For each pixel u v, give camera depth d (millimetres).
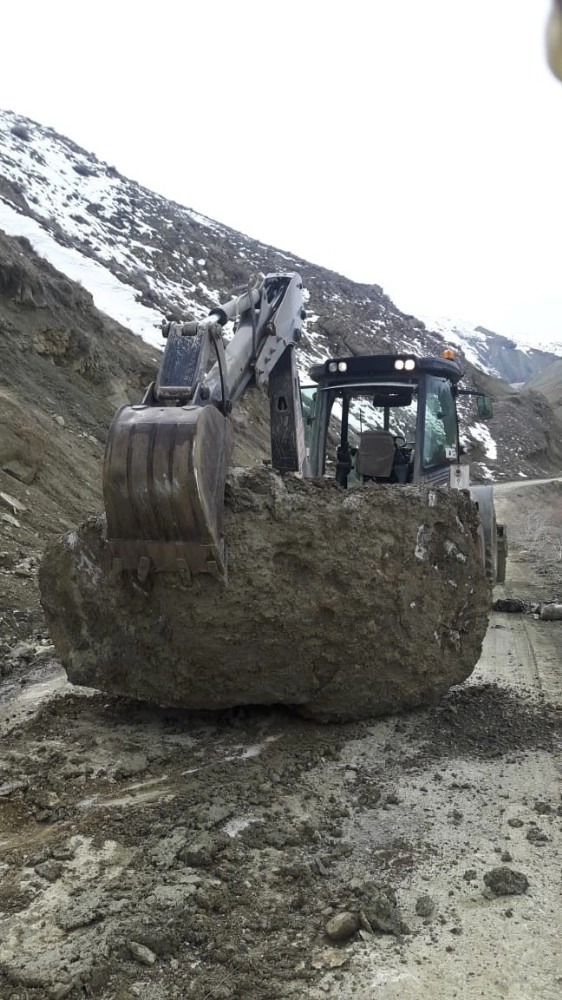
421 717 4559
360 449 6551
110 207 46031
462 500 4566
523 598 8875
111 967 2379
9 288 14125
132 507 3557
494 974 2369
